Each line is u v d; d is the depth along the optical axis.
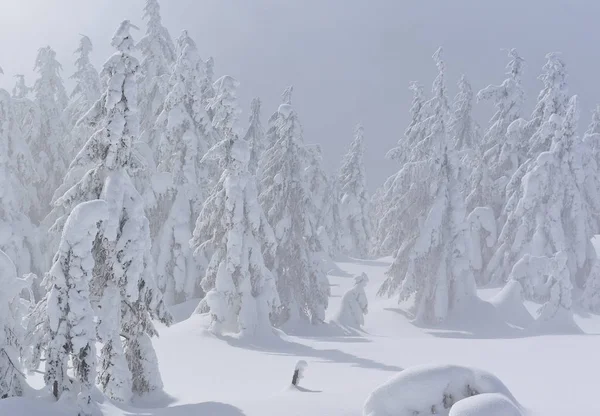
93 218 10.98
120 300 12.69
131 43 12.95
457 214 32.41
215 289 22.55
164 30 34.59
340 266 54.81
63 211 31.23
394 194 35.19
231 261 22.33
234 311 22.42
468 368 9.22
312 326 28.78
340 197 64.38
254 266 22.94
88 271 10.98
